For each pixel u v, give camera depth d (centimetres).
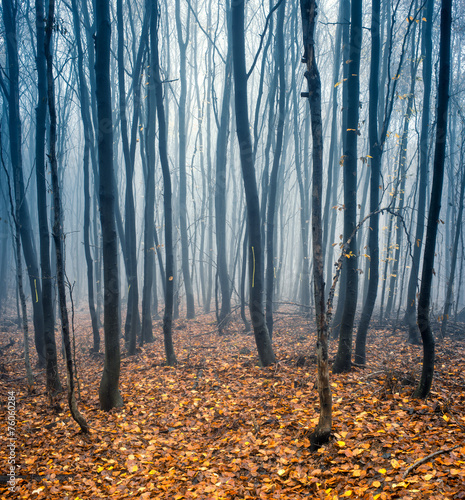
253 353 938
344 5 1078
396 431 448
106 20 632
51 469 475
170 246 882
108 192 645
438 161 477
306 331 1223
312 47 434
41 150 776
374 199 715
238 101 785
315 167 435
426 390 534
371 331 1155
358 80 693
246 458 459
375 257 723
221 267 1325
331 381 660
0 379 901
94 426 594
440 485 329
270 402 611
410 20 668
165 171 868
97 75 631
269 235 982
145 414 638
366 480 369
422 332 520
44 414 668
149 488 429
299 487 387
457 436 412
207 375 797
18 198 765
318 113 436
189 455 494
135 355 1030
